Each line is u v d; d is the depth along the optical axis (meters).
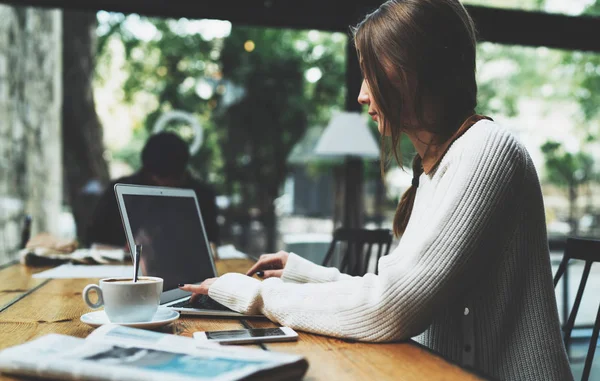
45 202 5.05
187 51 6.50
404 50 0.99
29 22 4.64
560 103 5.31
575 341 2.97
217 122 6.36
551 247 4.50
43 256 2.06
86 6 3.34
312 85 6.14
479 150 0.95
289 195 5.95
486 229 0.92
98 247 2.45
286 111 6.18
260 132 6.17
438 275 0.89
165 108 6.63
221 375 0.62
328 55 6.06
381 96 1.02
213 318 1.11
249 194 5.98
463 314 1.01
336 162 4.47
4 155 4.18
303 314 0.99
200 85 6.53
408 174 1.20
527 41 3.71
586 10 3.75
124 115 6.79
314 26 3.65
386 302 0.90
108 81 6.62
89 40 5.79
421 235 0.93
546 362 1.00
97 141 5.86
